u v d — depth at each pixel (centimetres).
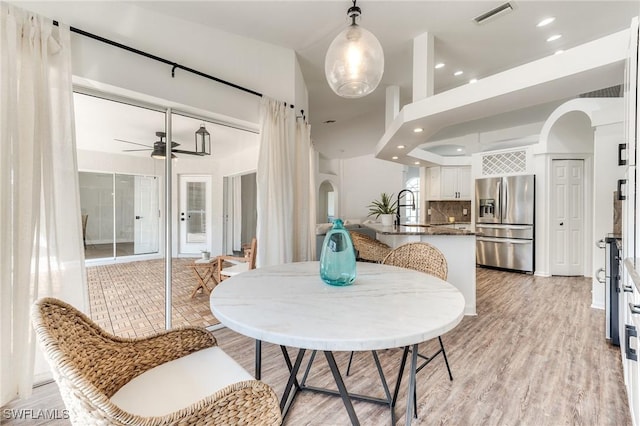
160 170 444
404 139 405
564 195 498
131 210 446
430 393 179
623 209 207
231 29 288
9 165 159
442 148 836
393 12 273
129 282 400
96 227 424
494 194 554
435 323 97
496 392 180
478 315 315
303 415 161
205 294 365
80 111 269
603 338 256
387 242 477
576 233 497
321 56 353
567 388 184
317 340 86
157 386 101
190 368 111
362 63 187
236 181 417
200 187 449
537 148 505
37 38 172
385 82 443
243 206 408
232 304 117
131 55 230
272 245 310
